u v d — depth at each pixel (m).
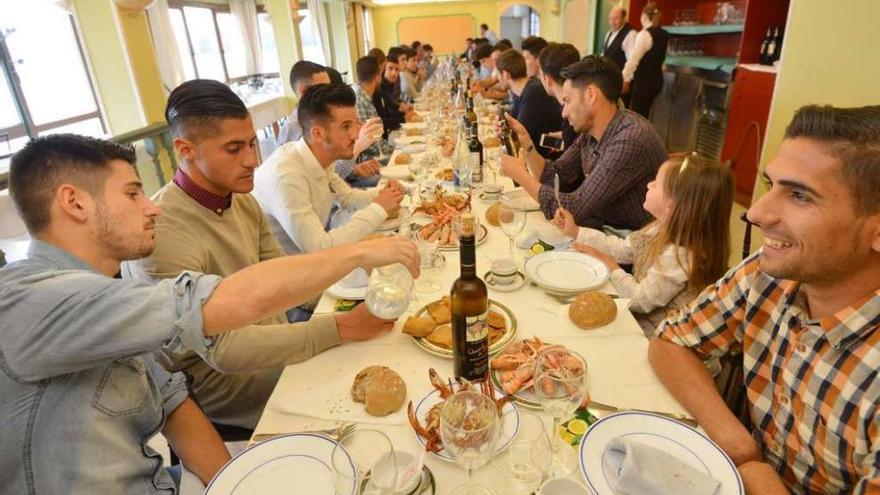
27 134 4.29
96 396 0.83
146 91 3.41
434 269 1.51
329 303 1.34
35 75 4.32
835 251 0.73
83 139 0.83
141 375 0.93
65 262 0.82
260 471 0.82
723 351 1.05
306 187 1.92
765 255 0.80
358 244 1.00
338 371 1.07
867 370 0.75
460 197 2.11
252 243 1.64
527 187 2.10
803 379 0.85
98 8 3.13
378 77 4.57
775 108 3.11
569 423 0.90
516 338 1.15
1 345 0.74
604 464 0.79
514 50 4.28
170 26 5.87
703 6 5.83
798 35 2.85
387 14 15.31
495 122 4.11
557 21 12.09
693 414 0.92
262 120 6.40
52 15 4.40
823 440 0.82
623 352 1.09
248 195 1.66
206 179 1.39
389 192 1.98
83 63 4.73
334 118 1.94
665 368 1.01
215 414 1.40
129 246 0.87
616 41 5.89
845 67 2.50
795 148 0.72
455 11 15.26
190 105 1.28
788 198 0.74
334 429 0.91
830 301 0.81
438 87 6.08
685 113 5.38
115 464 0.85
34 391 0.78
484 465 0.81
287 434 0.87
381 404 0.93
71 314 0.72
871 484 0.69
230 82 7.87
